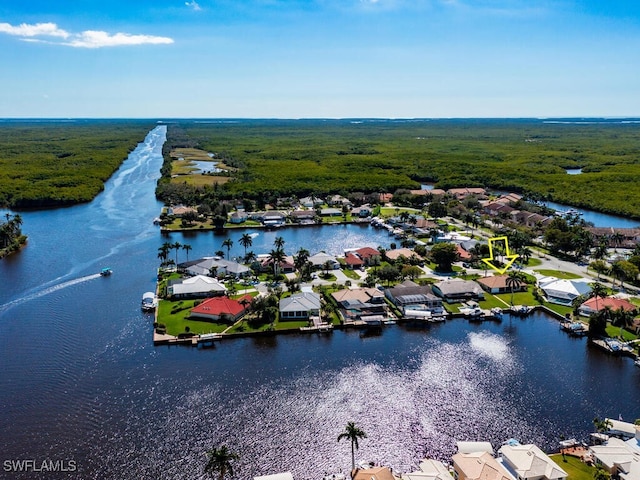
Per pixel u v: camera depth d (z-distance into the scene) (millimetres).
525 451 70750
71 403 88812
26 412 86125
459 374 100312
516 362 105625
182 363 103625
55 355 106188
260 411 86938
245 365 103188
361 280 153000
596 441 78625
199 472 72438
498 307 134000
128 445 77938
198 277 143250
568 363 105125
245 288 145750
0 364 102188
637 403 90312
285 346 112312
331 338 116875
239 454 76250
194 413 86125
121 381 96250
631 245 192875
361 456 76250
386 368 102500
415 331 121500
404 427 83125
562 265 171500
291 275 157500
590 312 128250
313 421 84500
